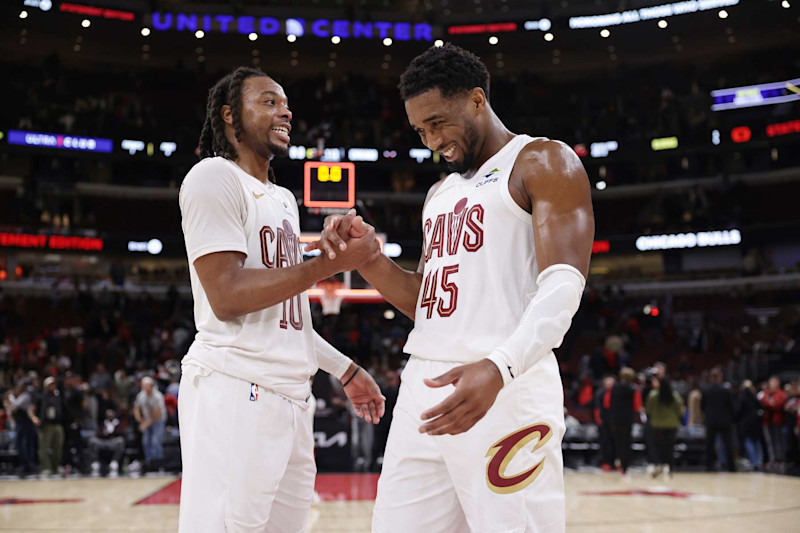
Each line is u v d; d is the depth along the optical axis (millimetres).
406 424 2057
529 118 24547
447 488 2021
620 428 10391
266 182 2490
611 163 24609
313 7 23797
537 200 1921
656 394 10133
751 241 21906
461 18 23109
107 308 20328
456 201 2107
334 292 10281
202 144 2568
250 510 2150
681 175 24219
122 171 23609
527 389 1922
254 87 2414
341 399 10570
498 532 1871
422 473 2025
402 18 23016
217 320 2242
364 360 15875
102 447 11234
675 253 24016
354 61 25047
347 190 9016
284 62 25062
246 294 2094
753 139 22422
